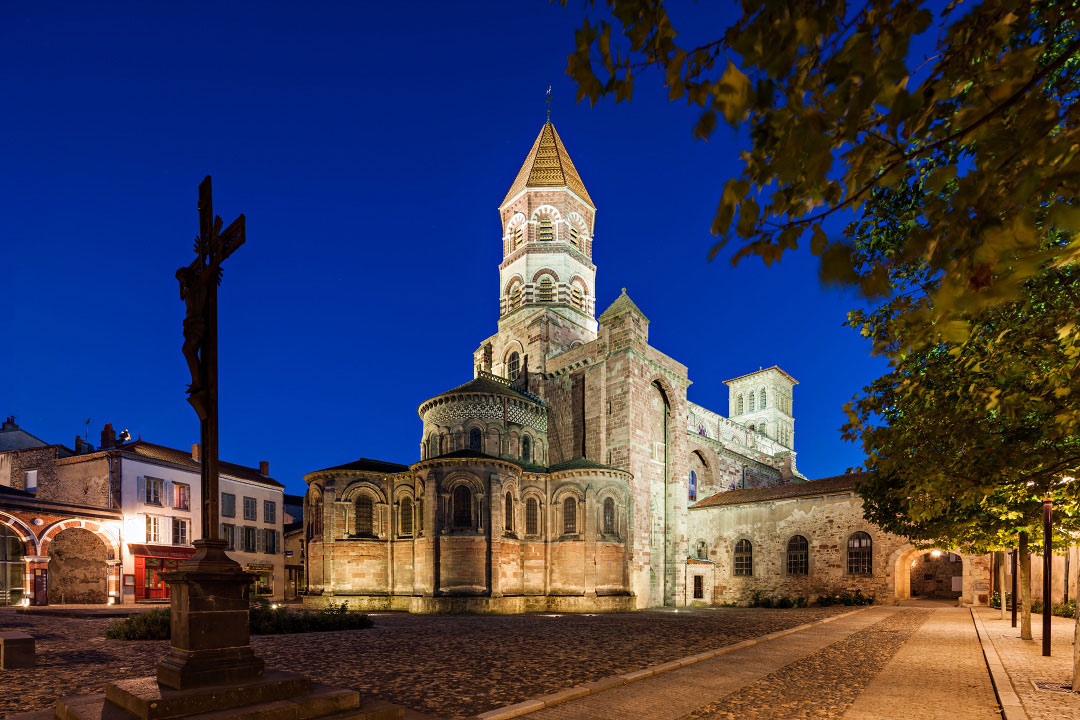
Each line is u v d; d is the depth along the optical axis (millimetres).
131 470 41156
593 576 37719
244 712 7477
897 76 2186
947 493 9383
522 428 45969
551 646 18328
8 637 14555
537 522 39188
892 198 8617
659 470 46375
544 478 40156
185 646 7996
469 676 13164
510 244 57781
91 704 7887
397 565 38438
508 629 24109
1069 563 30734
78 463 41719
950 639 19500
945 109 2656
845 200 2648
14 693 11734
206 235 9578
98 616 28422
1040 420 8227
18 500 35062
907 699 10930
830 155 2346
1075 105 2211
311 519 40031
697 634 21812
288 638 20781
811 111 2326
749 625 25734
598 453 44781
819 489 41906
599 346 46688
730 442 61656
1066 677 12531
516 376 53406
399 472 40812
